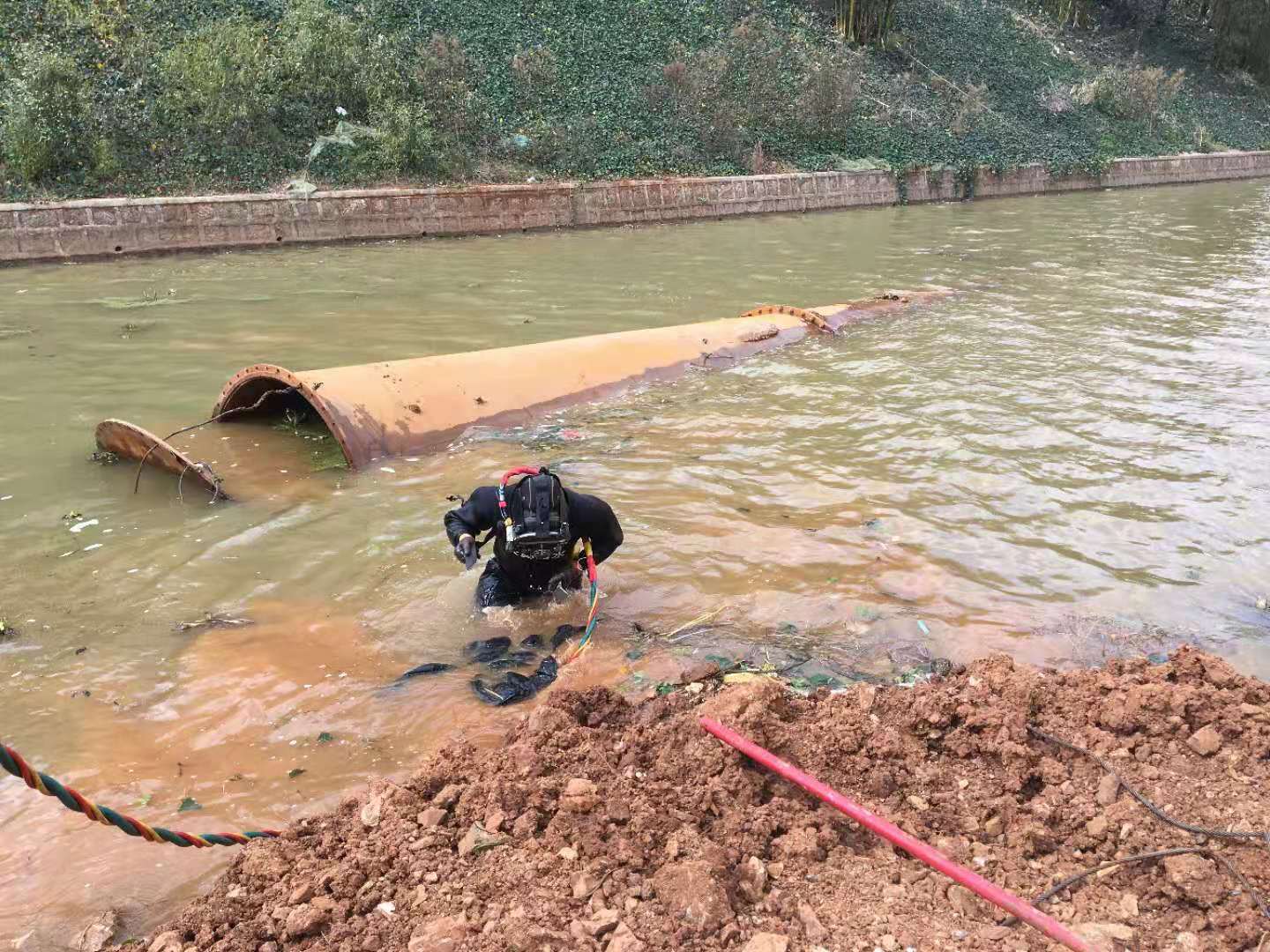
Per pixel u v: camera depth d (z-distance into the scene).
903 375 9.06
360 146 18.56
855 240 18.11
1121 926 2.94
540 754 3.69
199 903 3.08
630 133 22.44
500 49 22.81
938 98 30.12
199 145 17.33
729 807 3.42
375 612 4.94
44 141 15.72
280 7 20.58
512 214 18.73
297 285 12.99
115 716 4.05
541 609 4.97
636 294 12.70
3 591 5.08
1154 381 8.89
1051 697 4.10
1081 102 33.50
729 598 5.08
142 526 5.88
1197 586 5.21
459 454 7.13
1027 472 6.73
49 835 3.40
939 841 3.34
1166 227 20.38
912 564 5.43
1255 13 41.78
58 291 12.38
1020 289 13.23
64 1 18.38
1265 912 2.96
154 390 8.38
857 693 4.11
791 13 29.97
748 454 7.10
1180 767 3.67
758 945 2.81
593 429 7.66
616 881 3.08
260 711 4.10
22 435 7.31
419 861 3.20
